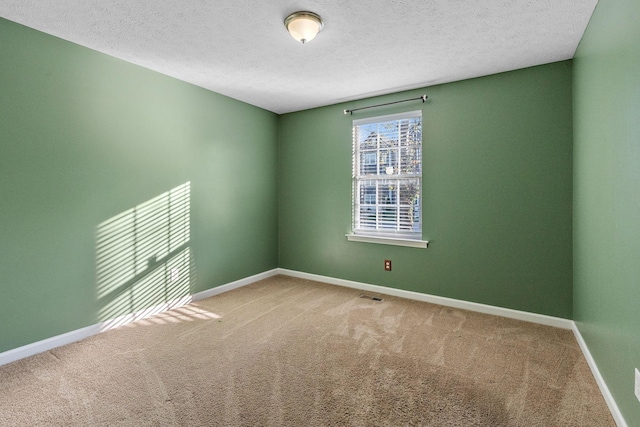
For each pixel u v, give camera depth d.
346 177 3.89
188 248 3.26
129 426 1.49
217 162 3.55
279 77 3.07
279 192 4.49
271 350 2.26
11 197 2.09
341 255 3.95
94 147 2.51
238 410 1.61
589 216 2.09
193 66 2.82
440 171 3.24
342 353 2.21
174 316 2.91
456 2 1.88
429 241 3.32
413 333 2.55
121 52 2.54
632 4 1.33
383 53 2.55
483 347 2.31
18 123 2.11
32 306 2.19
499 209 2.95
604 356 1.74
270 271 4.38
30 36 2.16
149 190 2.90
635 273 1.32
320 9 1.94
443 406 1.65
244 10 1.96
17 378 1.89
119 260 2.68
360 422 1.52
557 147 2.69
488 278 3.02
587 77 2.12
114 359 2.12
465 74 2.98
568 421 1.54
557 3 1.88
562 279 2.69
